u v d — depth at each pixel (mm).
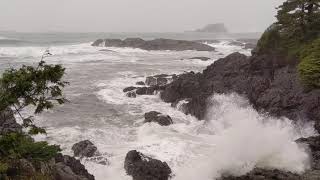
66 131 26156
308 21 35938
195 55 77250
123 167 20781
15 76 11859
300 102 28125
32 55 67625
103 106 33156
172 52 85250
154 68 54625
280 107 28750
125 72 50094
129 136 25922
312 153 21703
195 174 20156
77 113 30719
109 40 96750
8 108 13398
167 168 20094
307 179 18984
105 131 26688
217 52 85750
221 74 35938
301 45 34625
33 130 12922
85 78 45062
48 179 14320
